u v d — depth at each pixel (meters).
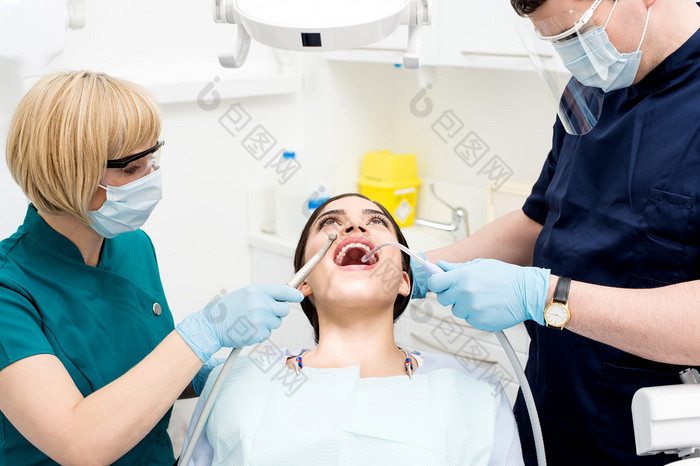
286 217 2.60
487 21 2.18
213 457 1.26
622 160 1.32
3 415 1.20
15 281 1.18
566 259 1.38
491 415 1.26
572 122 1.30
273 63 2.64
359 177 2.91
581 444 1.40
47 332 1.20
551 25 1.19
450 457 1.19
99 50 2.15
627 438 1.33
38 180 1.12
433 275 1.27
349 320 1.38
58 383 1.09
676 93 1.26
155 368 1.11
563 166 1.47
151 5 2.24
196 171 2.43
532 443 1.49
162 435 1.41
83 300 1.26
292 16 1.09
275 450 1.17
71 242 1.27
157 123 1.18
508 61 2.17
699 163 1.20
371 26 1.10
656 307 1.10
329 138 2.74
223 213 2.55
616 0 1.15
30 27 1.44
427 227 2.84
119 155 1.14
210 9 2.40
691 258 1.22
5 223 1.57
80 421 1.05
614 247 1.31
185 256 2.47
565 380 1.38
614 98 1.37
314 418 1.20
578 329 1.17
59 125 1.09
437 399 1.25
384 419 1.20
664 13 1.23
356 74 2.77
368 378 1.30
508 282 1.20
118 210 1.19
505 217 1.69
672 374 1.26
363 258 1.35
